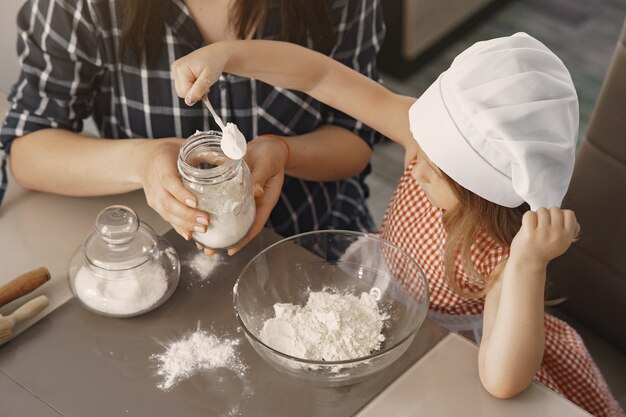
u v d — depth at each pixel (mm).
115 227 1006
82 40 1285
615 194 1306
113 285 1025
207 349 1011
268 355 938
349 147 1439
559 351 1327
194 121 1377
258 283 1066
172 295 1076
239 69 1168
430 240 1320
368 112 1316
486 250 1210
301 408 947
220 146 989
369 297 1067
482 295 1229
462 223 1163
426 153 1098
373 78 1490
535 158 990
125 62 1312
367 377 979
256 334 1028
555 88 1025
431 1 2734
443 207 1206
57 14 1259
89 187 1232
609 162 1301
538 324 997
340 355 973
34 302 1048
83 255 1047
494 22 3047
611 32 2936
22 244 1175
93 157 1227
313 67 1255
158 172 1072
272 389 967
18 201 1259
